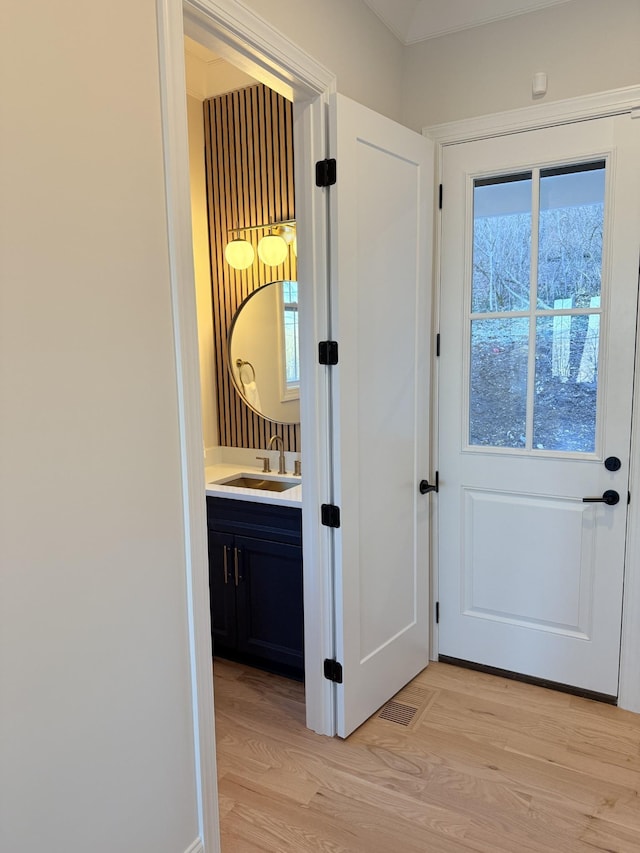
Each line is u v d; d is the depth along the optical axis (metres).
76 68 1.10
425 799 1.87
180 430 1.38
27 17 1.02
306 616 2.17
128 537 1.27
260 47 1.58
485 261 2.43
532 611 2.48
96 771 1.24
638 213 2.11
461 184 2.41
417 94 2.46
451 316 2.49
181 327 1.36
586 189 2.22
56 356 1.10
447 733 2.19
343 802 1.86
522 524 2.45
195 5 1.36
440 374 2.54
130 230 1.23
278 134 2.84
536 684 2.51
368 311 2.07
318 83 1.84
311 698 2.20
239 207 3.01
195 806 1.52
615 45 2.09
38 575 1.10
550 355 2.35
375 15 2.21
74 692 1.18
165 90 1.29
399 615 2.41
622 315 2.17
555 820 1.78
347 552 2.07
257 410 3.09
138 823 1.35
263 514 2.50
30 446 1.07
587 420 2.30
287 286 2.93
